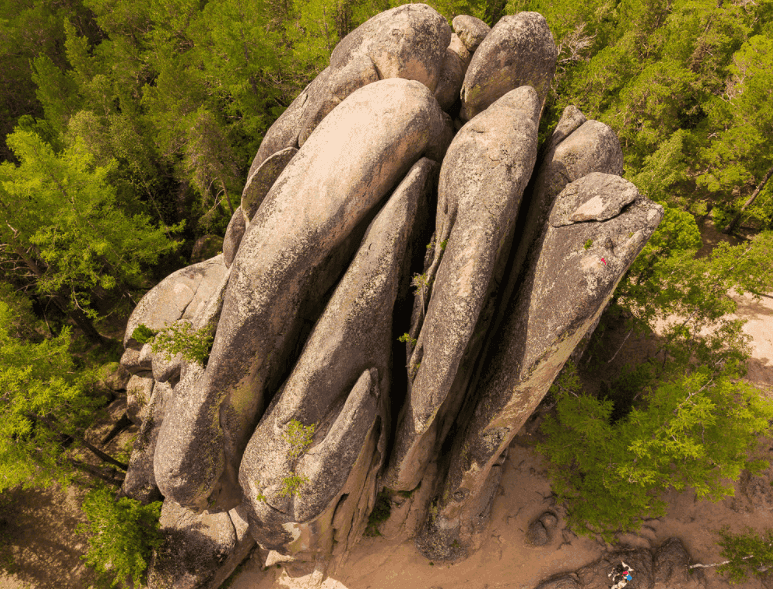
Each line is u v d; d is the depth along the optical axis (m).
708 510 23.33
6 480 22.17
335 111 16.83
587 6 34.22
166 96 33.50
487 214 14.41
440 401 15.67
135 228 31.77
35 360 24.38
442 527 22.44
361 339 16.48
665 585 21.39
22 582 25.75
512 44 16.33
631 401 23.77
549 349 14.10
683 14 36.44
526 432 25.62
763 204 32.75
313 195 15.71
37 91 39.66
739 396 22.27
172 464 18.12
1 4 50.19
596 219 13.40
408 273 16.95
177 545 22.95
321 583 22.95
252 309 16.00
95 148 35.84
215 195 38.47
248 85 33.94
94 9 45.81
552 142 17.17
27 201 28.81
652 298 24.95
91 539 21.55
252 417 18.64
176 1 40.16
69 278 31.42
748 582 21.34
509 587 22.05
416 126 15.98
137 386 27.75
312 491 17.09
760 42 32.44
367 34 18.55
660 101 30.14
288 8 40.72
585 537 22.77
